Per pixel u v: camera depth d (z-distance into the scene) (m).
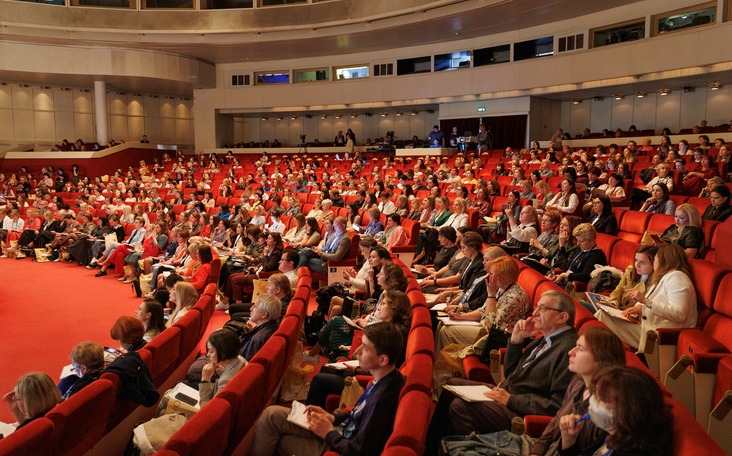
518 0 15.04
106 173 21.41
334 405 3.44
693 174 8.91
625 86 16.17
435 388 3.77
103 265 10.37
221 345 3.39
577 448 2.11
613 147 12.93
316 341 5.52
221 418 2.37
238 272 7.83
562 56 16.88
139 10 19.88
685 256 3.85
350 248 7.82
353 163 17.84
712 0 13.54
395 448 1.80
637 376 1.71
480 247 5.02
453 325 4.02
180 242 8.92
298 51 21.67
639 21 15.20
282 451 2.85
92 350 3.68
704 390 3.07
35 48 20.00
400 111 22.62
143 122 24.88
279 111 23.06
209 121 23.69
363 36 19.41
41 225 12.76
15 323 6.88
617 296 4.43
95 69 20.62
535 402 2.70
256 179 17.75
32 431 2.41
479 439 2.50
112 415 3.20
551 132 19.20
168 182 18.05
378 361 2.55
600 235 5.82
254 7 19.80
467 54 19.52
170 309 6.31
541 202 8.77
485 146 17.31
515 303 3.76
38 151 21.98
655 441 1.65
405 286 4.66
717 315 3.69
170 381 4.24
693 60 13.88
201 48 21.05
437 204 8.91
